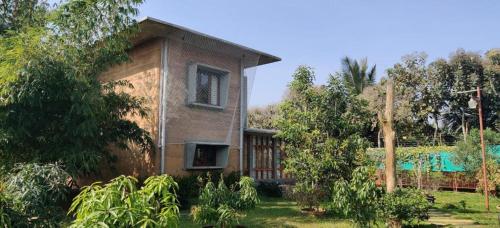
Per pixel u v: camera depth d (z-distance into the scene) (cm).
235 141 1291
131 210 264
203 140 1180
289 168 975
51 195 371
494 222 866
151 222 266
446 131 2761
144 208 275
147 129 1120
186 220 812
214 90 1220
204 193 671
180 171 1116
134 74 1179
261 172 1462
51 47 779
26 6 1003
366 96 2445
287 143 1090
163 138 1080
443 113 2673
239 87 1295
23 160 788
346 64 3038
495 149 1606
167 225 280
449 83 2600
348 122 965
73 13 853
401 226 719
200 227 725
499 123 2536
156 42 1128
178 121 1119
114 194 270
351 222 749
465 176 1714
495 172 1484
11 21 1001
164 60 1102
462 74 2527
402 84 2578
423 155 1852
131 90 1173
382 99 2389
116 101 962
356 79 2984
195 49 1170
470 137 1673
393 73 2614
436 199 1388
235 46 1196
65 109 808
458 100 2562
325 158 923
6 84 702
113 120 965
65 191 393
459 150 1666
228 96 1248
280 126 1016
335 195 690
